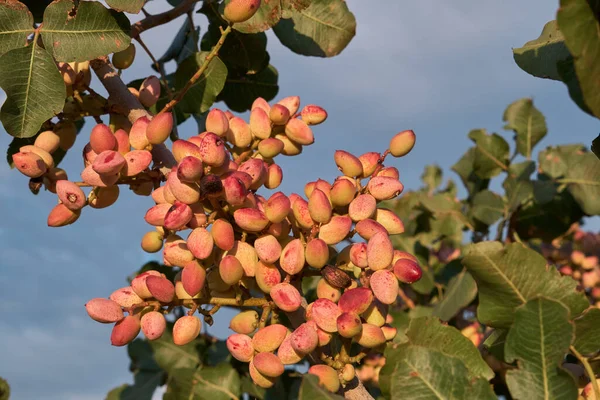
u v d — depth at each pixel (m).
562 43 1.01
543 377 0.89
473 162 1.80
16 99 1.00
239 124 1.02
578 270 1.81
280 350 0.94
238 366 1.24
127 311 0.96
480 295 0.95
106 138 0.98
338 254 1.00
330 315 0.93
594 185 1.59
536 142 1.74
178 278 0.98
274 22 1.08
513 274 0.94
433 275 1.75
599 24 0.81
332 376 0.91
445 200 1.88
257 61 1.26
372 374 1.53
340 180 0.97
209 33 1.26
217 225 0.94
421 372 0.91
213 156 0.94
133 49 1.07
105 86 1.05
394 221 0.98
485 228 1.78
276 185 1.00
